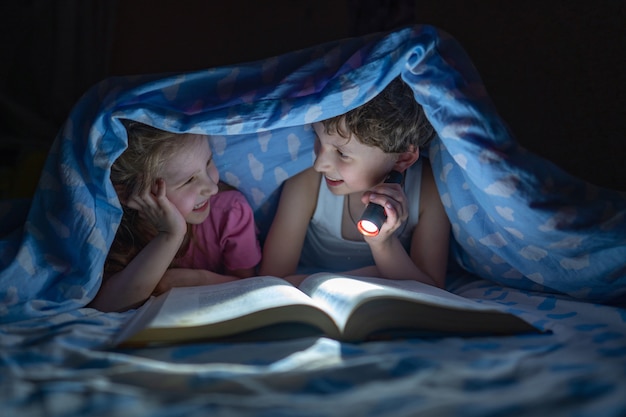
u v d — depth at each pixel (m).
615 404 0.53
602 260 0.97
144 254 1.08
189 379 0.63
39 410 0.55
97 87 1.04
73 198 1.00
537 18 1.58
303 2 2.58
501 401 0.55
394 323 0.78
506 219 1.01
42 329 0.86
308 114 1.00
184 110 1.00
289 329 0.78
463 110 0.94
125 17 2.80
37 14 2.76
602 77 1.45
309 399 0.57
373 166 1.09
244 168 1.25
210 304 0.86
